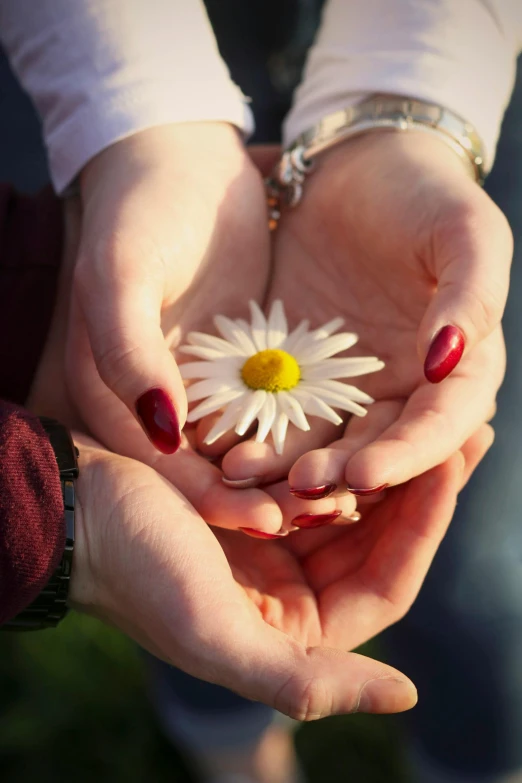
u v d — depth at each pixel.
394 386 0.41
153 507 0.35
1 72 0.55
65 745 0.56
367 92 0.44
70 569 0.35
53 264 0.42
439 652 0.46
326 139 0.44
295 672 0.32
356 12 0.46
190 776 0.56
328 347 0.41
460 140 0.43
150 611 0.34
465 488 0.45
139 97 0.43
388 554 0.37
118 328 0.36
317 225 0.44
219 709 0.50
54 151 0.43
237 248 0.44
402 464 0.36
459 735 0.47
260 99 0.54
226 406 0.40
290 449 0.39
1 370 0.42
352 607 0.37
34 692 0.58
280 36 0.52
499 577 0.46
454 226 0.38
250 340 0.41
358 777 0.56
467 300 0.36
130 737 0.57
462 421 0.37
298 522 0.37
